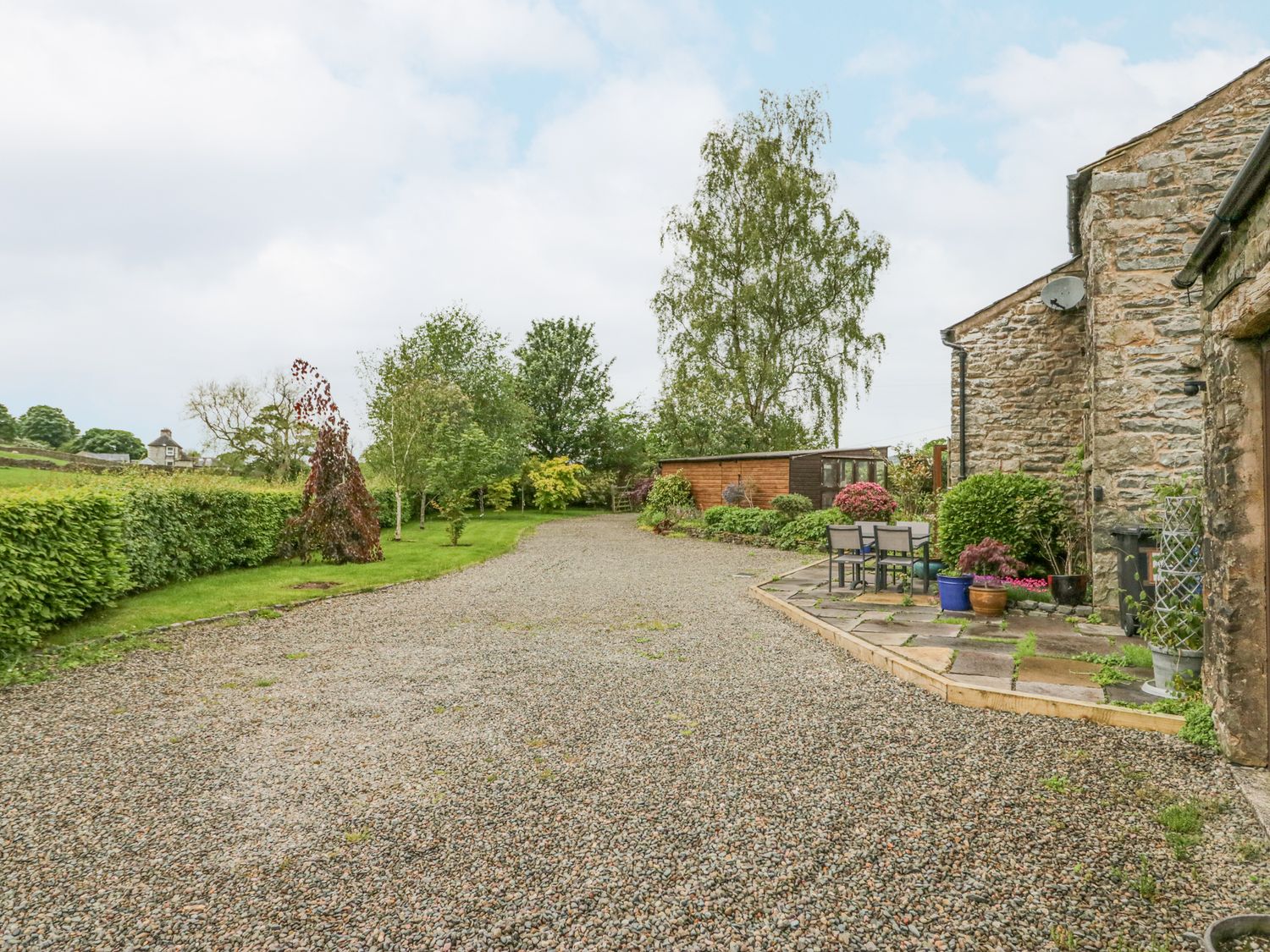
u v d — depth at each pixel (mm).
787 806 3271
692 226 24953
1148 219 7379
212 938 2330
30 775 3746
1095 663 5570
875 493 16609
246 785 3613
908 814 3164
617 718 4684
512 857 2842
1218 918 2350
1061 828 3000
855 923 2357
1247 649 3631
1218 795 3297
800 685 5434
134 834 3086
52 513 6695
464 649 6773
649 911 2449
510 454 29547
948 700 4961
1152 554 6266
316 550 13656
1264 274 3156
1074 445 10570
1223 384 3801
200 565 11102
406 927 2373
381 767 3857
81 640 6781
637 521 25734
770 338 25234
